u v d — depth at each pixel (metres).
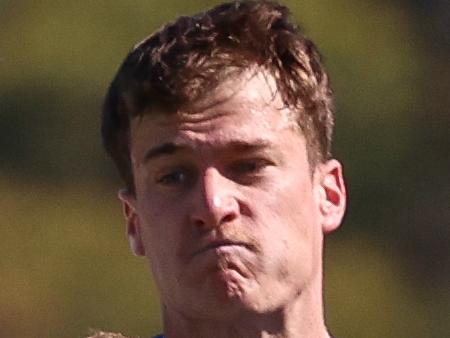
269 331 12.22
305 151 12.45
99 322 41.59
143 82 12.25
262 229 12.12
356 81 47.12
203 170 12.14
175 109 12.14
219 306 12.09
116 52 46.81
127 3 47.09
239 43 12.35
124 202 12.78
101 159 46.28
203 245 12.08
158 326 41.47
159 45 12.39
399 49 48.75
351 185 46.59
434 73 49.06
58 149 46.53
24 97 46.75
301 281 12.28
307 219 12.35
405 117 47.56
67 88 46.72
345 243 46.03
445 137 47.72
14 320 42.06
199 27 12.46
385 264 45.88
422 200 47.16
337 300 44.06
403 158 47.25
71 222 44.19
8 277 42.66
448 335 45.41
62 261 42.84
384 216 46.75
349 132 46.81
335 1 48.16
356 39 47.72
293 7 47.19
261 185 12.19
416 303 45.34
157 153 12.20
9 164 46.28
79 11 47.19
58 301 42.12
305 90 12.45
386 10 49.47
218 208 12.02
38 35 47.25
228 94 12.17
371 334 44.06
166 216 12.20
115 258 42.81
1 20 47.56
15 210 44.56
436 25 50.56
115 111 12.61
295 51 12.48
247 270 12.09
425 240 46.78
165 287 12.29
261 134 12.18
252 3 12.69
